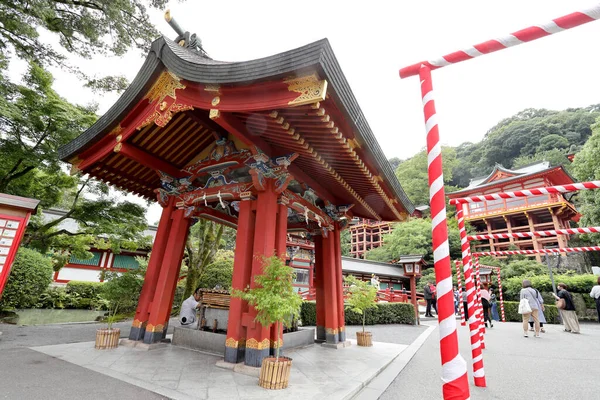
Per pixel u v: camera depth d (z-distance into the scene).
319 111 3.93
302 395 4.02
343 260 26.39
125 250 24.06
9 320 10.80
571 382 5.06
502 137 56.53
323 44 3.53
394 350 7.71
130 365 5.06
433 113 2.66
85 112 10.57
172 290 7.04
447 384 2.22
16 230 6.50
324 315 8.55
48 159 9.16
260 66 3.99
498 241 34.44
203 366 5.22
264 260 4.91
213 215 8.16
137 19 10.41
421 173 48.56
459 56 2.62
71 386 3.92
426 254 33.28
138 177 8.22
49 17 8.92
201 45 7.78
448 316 2.32
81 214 10.39
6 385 3.79
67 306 17.36
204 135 7.45
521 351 7.83
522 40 2.37
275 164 5.97
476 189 37.03
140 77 5.81
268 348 5.25
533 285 20.78
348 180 6.88
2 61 8.38
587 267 27.42
